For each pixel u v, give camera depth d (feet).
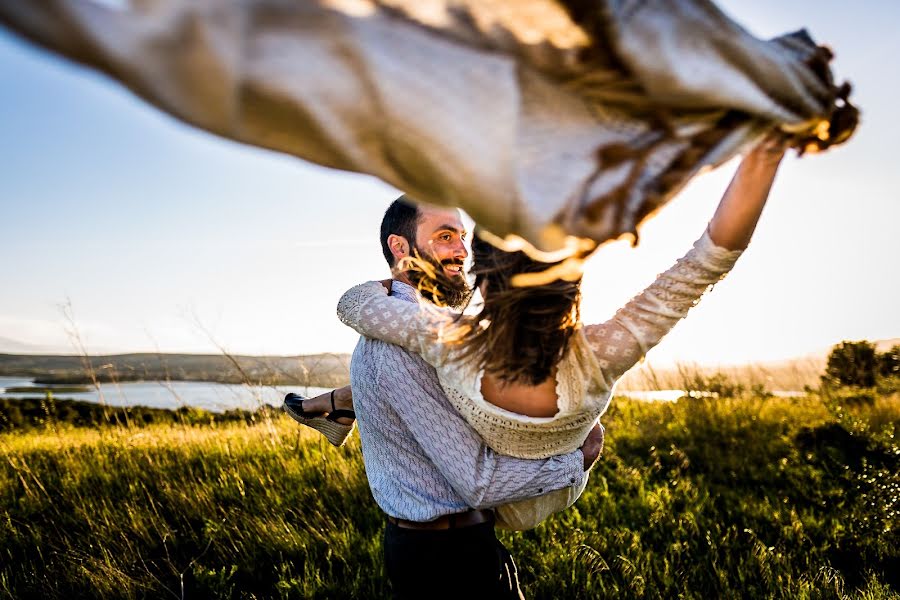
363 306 5.41
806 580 10.17
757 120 2.68
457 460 5.05
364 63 2.01
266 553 12.06
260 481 15.07
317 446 17.69
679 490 14.37
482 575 5.44
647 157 2.53
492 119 2.18
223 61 1.77
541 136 2.37
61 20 1.55
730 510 13.38
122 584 10.76
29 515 14.23
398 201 6.03
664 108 2.54
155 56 1.69
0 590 10.83
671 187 2.55
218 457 17.66
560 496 5.63
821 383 27.20
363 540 12.09
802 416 21.03
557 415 4.75
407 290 5.75
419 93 2.07
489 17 2.27
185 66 1.73
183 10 1.73
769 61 2.56
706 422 19.83
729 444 18.03
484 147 2.16
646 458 17.39
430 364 5.20
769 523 12.79
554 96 2.40
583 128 2.45
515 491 5.06
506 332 4.39
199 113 1.79
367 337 5.67
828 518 13.01
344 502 13.83
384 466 5.61
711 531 12.35
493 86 2.20
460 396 4.93
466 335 4.63
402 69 2.06
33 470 17.12
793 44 2.83
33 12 1.52
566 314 4.35
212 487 15.12
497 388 4.80
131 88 1.69
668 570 10.45
